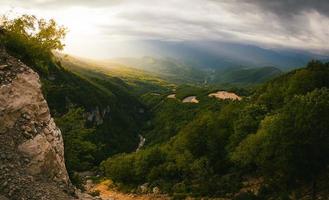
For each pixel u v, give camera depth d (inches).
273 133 2316.7
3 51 1136.2
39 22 1509.6
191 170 3400.6
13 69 1098.1
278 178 2412.6
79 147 1637.6
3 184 874.1
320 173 2274.9
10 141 992.9
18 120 1039.6
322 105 2197.3
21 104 1061.1
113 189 3917.3
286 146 2208.4
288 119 2274.9
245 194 2469.2
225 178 3002.0
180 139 3946.9
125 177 4040.4
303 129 2178.9
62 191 1003.9
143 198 3289.9
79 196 1068.5
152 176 3747.5
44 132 1082.1
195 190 3009.4
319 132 2167.8
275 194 2356.1
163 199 3120.1
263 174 2630.4
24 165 971.9
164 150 4153.5
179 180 3580.2
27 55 1457.9
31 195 888.9
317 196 2112.5
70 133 1631.4
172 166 3663.9
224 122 3599.9
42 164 1016.9
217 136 3496.6
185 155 3543.3
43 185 961.5
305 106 2257.6
